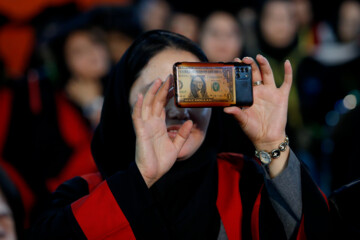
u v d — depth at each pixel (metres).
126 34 12.52
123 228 4.69
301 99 12.89
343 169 11.39
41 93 10.90
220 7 12.38
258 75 5.14
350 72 13.35
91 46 11.36
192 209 5.21
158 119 4.80
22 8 15.33
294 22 13.13
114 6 12.60
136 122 4.69
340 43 14.27
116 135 5.75
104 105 5.89
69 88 11.23
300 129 12.59
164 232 4.75
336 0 15.36
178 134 4.84
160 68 5.20
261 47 12.87
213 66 4.92
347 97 12.80
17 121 10.48
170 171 5.40
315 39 15.36
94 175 5.91
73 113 10.89
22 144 10.31
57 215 4.89
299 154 12.20
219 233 5.26
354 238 4.89
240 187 5.54
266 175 5.06
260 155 5.04
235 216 5.32
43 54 11.92
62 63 11.36
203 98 4.87
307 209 4.86
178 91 4.82
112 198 4.72
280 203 5.01
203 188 5.38
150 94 4.74
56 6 15.41
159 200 5.23
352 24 14.13
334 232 4.98
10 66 15.30
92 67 11.34
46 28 13.52
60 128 10.57
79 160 10.27
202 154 5.61
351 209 5.07
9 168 9.91
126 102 5.42
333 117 12.77
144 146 4.70
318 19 15.85
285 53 12.95
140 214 4.67
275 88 5.09
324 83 13.16
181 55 5.29
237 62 5.03
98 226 4.66
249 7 13.16
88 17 11.91
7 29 15.28
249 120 5.01
